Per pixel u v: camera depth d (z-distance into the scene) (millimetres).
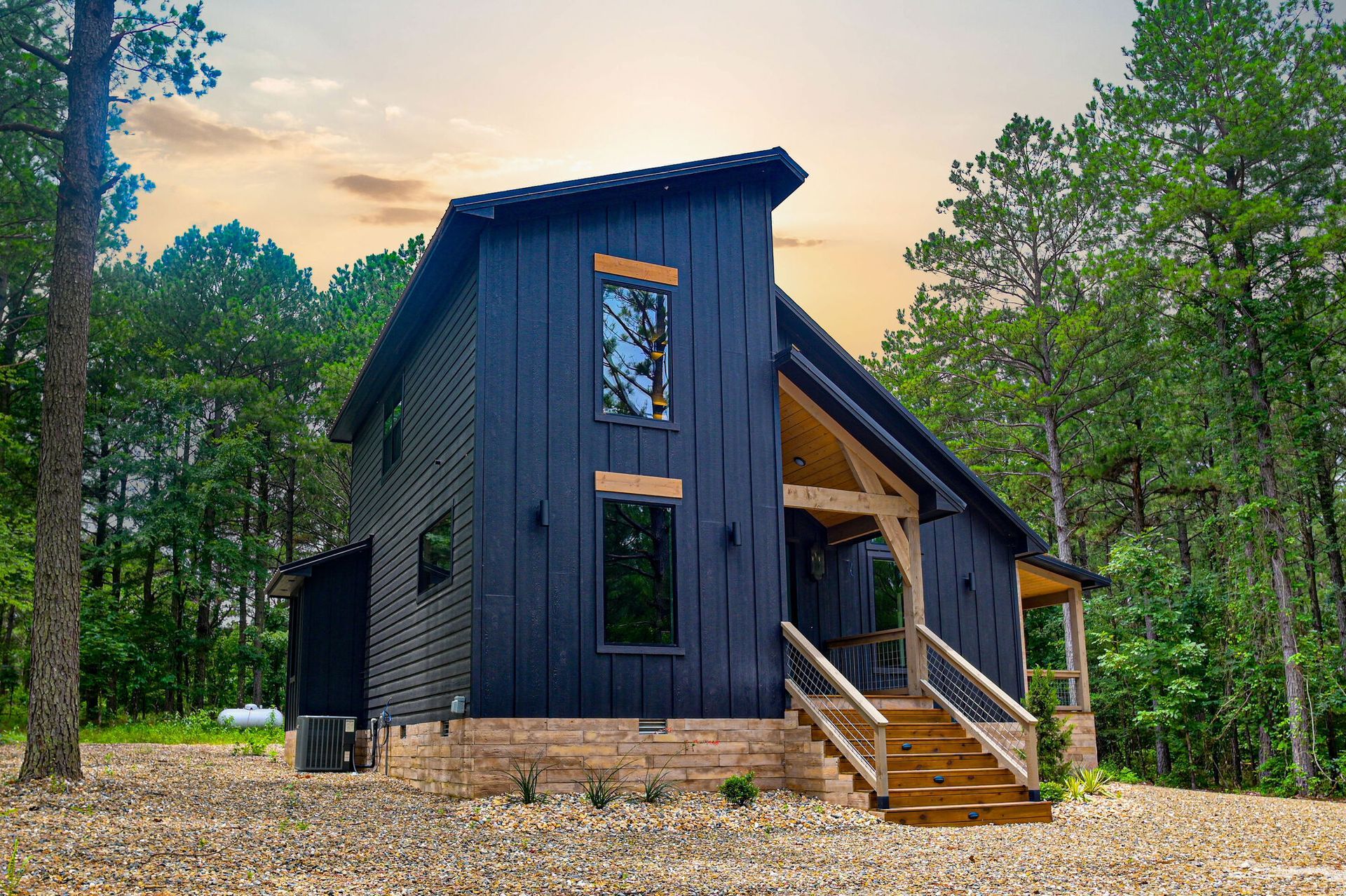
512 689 11031
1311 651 20812
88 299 11031
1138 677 23734
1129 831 10930
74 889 5855
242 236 35656
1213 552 26422
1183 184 21031
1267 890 7301
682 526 12531
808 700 12312
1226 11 22500
